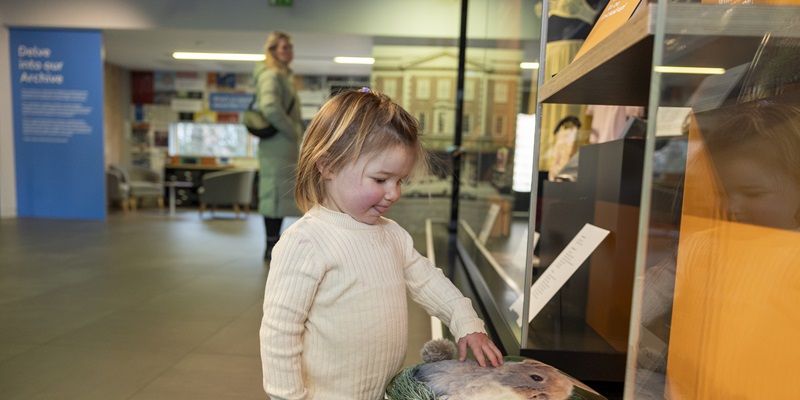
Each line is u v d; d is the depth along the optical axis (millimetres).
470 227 3236
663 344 586
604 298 1105
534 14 1668
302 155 837
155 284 2648
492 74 2840
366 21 5195
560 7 1229
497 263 1965
